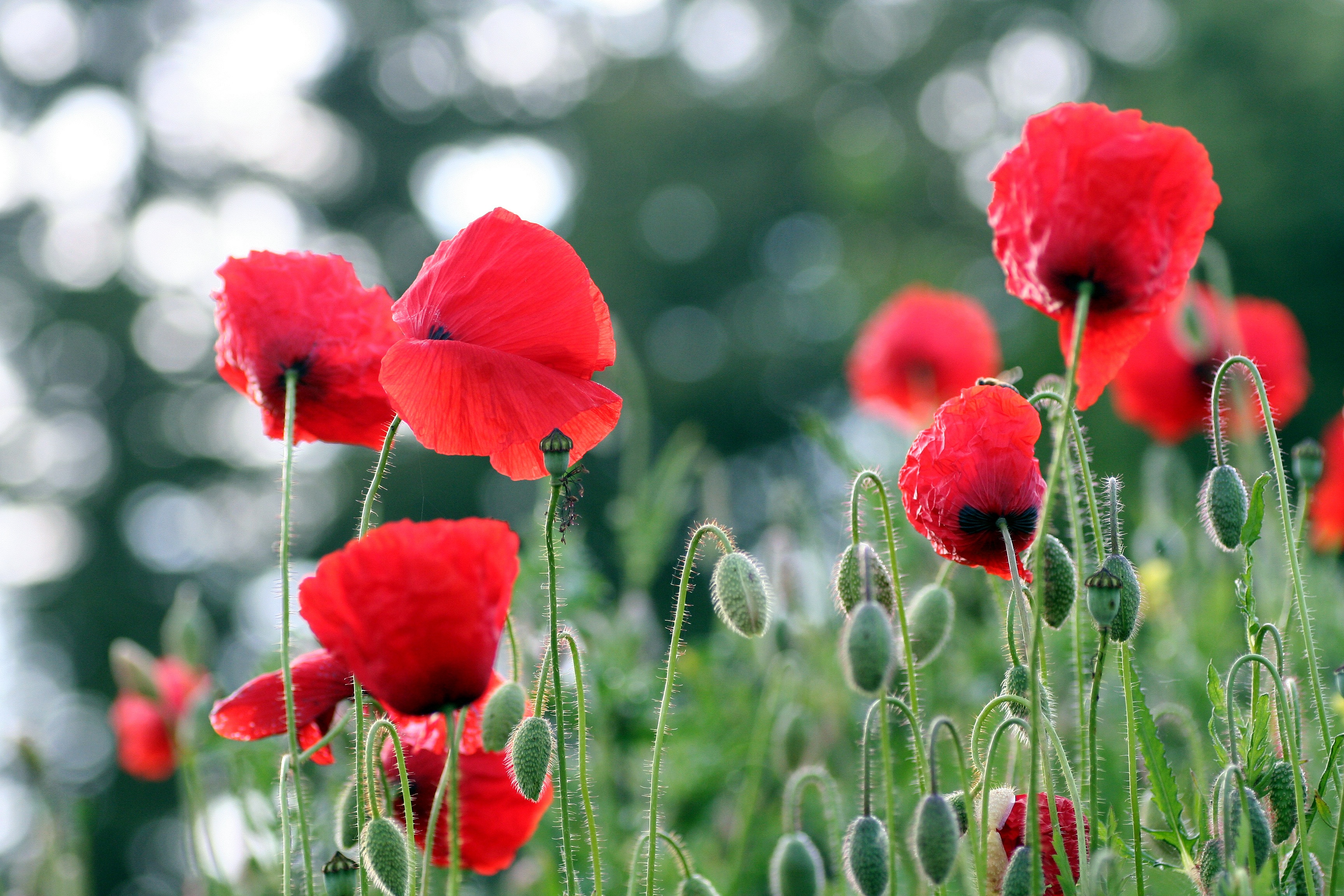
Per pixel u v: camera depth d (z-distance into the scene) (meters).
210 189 26.03
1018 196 2.40
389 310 2.83
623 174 24.70
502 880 4.72
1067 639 4.07
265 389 2.79
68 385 23.81
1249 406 4.57
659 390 21.88
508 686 2.37
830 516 6.02
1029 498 2.48
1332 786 2.62
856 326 20.97
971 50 25.31
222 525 22.98
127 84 26.06
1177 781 2.98
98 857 17.31
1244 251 17.08
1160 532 4.96
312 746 2.79
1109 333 2.43
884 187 23.41
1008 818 2.45
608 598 4.88
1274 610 3.89
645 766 4.21
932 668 4.26
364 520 2.43
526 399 2.48
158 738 4.77
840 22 26.16
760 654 4.47
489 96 26.05
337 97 26.08
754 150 25.00
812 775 3.00
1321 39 18.27
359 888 2.27
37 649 21.52
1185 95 18.70
